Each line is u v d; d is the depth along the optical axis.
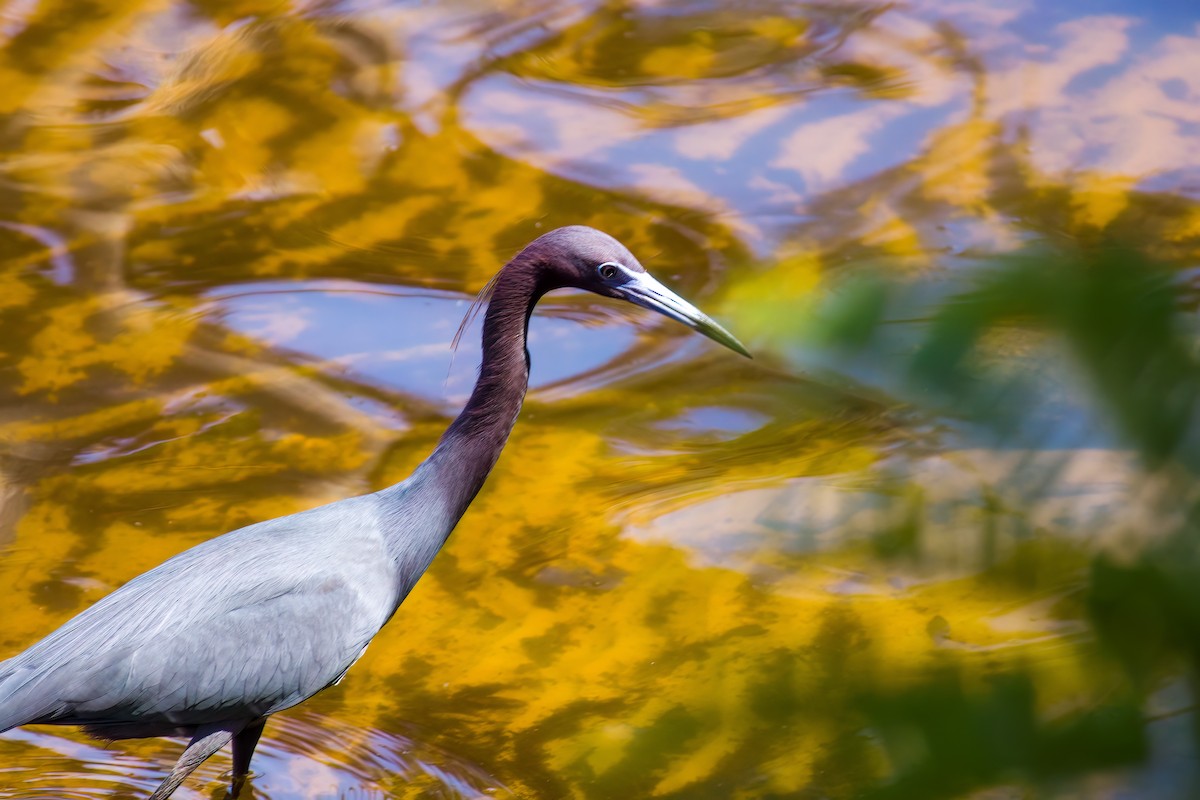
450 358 13.45
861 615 8.74
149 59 17.91
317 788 8.79
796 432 11.90
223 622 8.02
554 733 8.96
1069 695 2.78
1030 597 2.94
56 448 12.08
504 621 10.19
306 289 14.34
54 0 18.83
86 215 15.30
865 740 2.94
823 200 15.39
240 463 12.01
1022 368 2.64
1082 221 14.36
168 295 14.17
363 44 18.17
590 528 11.17
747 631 9.48
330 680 8.49
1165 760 2.63
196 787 8.86
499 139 16.66
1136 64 17.64
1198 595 2.55
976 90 17.36
